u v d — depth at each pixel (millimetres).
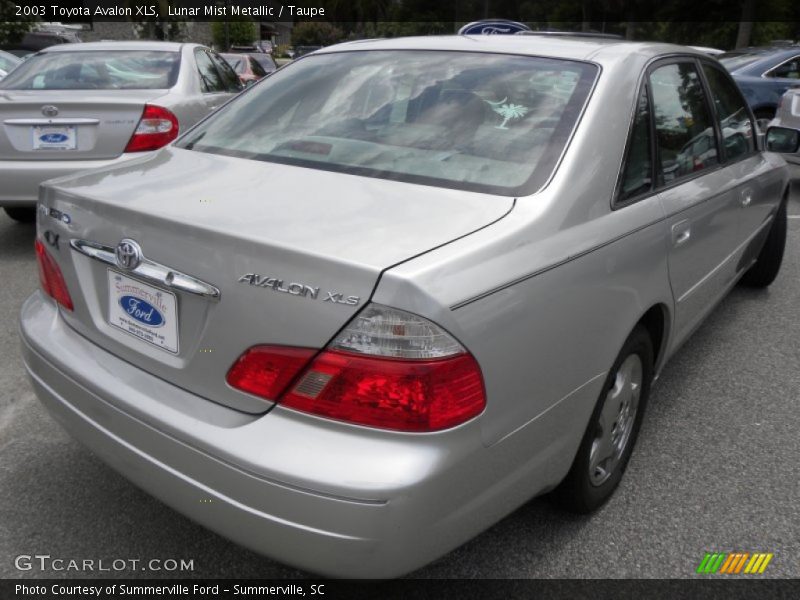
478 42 2887
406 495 1676
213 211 1986
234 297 1807
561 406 2121
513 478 1998
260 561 2408
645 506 2732
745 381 3803
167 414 1920
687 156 3047
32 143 5152
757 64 10727
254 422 1797
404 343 1656
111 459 2117
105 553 2420
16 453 2941
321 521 1707
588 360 2203
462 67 2709
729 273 3805
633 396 2725
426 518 1730
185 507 1932
